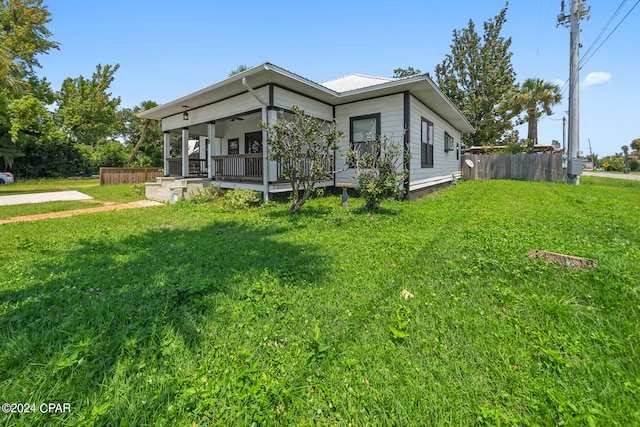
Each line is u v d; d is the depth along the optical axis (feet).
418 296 8.47
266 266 10.98
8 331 6.72
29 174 69.31
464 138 80.23
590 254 11.23
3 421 4.42
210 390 4.98
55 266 11.17
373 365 5.66
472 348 6.10
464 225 17.63
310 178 22.03
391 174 21.77
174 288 8.55
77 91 65.98
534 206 24.39
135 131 92.94
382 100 29.35
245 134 41.70
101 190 43.65
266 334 6.57
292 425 4.44
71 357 5.52
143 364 5.54
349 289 8.98
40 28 69.67
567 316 7.18
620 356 5.79
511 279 9.46
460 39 77.61
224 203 26.37
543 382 5.16
